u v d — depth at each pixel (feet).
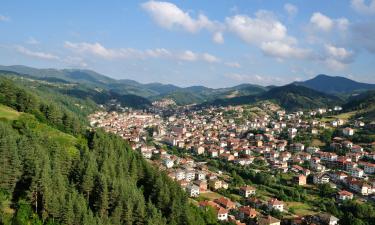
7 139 379.96
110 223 362.53
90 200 397.19
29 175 370.32
